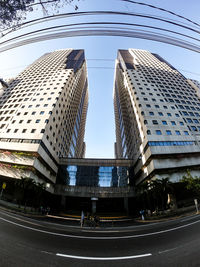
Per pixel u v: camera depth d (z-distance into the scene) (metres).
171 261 4.72
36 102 41.53
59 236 7.75
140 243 6.82
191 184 23.95
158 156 30.23
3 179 30.23
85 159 43.03
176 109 41.22
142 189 30.38
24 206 25.02
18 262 4.40
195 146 32.31
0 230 7.33
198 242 6.22
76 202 38.44
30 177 27.91
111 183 39.41
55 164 40.25
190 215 16.70
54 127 39.12
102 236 8.52
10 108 42.03
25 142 31.69
